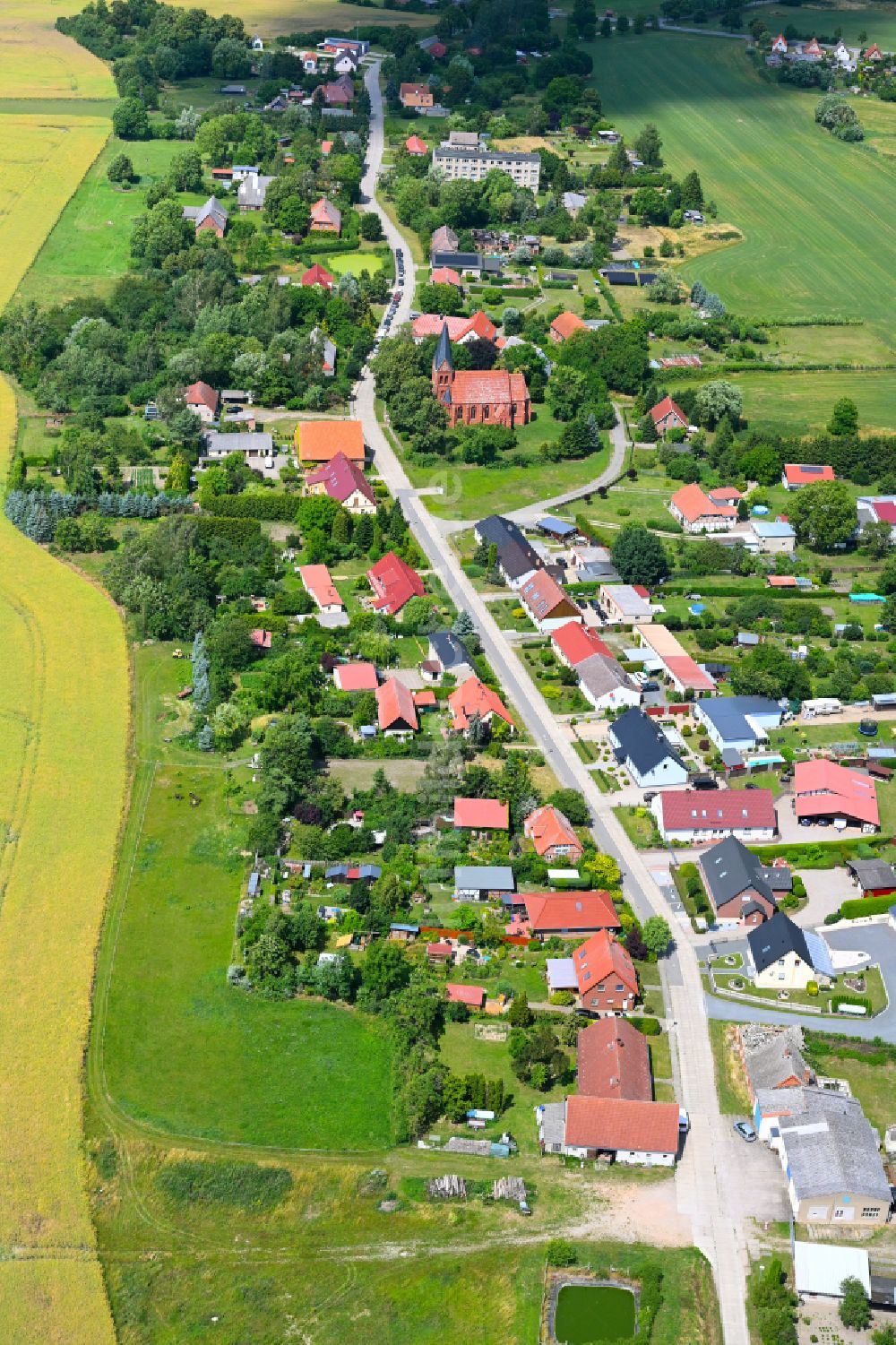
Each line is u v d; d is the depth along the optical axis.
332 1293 190.75
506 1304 188.50
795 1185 199.75
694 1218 199.38
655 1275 189.75
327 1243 197.00
